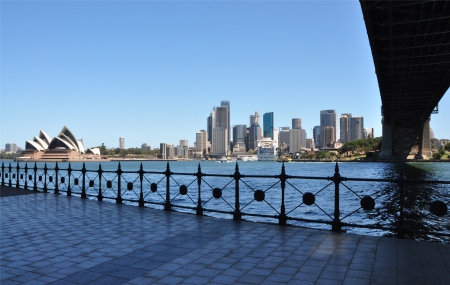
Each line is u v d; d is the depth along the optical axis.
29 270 5.85
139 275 5.60
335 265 5.99
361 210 20.88
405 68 47.31
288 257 6.48
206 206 22.56
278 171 103.44
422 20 30.52
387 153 130.25
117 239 7.94
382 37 35.00
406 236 13.55
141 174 12.83
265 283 5.20
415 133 128.00
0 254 6.77
